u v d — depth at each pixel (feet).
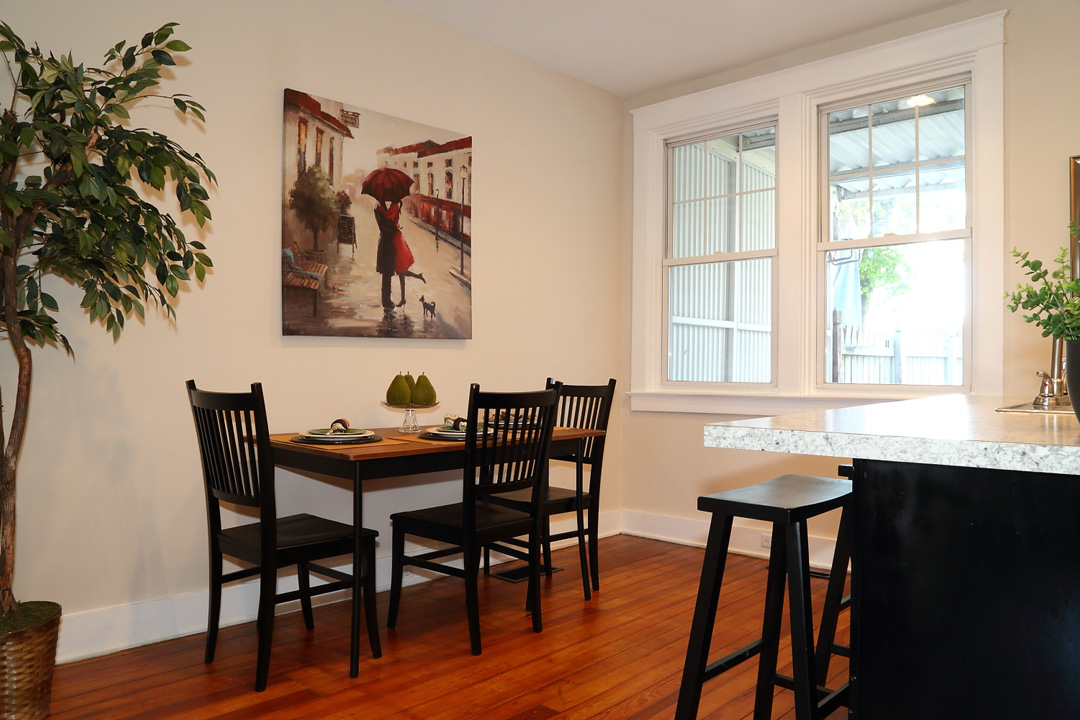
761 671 6.67
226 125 9.99
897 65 12.30
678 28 12.72
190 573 9.74
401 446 8.82
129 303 7.98
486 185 13.16
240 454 8.15
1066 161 10.83
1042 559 4.17
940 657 4.46
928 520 4.51
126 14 9.14
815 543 13.01
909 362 12.51
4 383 8.36
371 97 11.52
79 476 8.84
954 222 12.12
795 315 13.41
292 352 10.64
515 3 11.84
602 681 8.13
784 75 13.56
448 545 12.50
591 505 11.59
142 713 7.31
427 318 12.07
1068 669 4.09
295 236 10.55
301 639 9.41
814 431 4.47
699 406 14.52
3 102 8.21
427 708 7.45
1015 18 11.30
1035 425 4.88
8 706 6.79
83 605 8.86
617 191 15.80
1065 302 4.81
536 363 14.01
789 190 13.52
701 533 14.43
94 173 6.84
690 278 15.16
